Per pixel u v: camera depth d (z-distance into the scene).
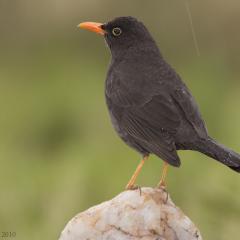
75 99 19.92
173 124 11.30
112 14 23.56
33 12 24.19
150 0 23.33
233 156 10.91
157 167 15.70
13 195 15.55
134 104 11.77
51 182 16.19
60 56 23.64
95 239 9.82
